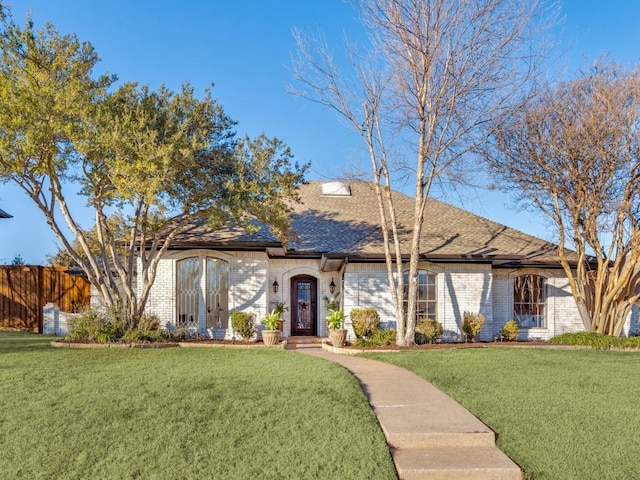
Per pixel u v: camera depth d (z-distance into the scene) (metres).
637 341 14.94
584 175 15.71
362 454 5.92
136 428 6.50
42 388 8.26
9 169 12.72
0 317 19.94
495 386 9.23
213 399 7.70
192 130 13.99
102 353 12.27
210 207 14.40
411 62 14.99
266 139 14.91
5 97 12.05
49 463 5.58
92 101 13.58
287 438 6.30
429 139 15.25
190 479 5.30
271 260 20.00
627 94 14.98
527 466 5.99
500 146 16.88
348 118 16.27
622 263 17.73
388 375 10.48
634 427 7.02
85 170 13.81
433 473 5.80
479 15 14.42
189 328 17.28
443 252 18.09
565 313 19.19
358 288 17.84
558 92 15.86
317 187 24.53
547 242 20.12
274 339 15.51
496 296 19.16
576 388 9.06
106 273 15.23
